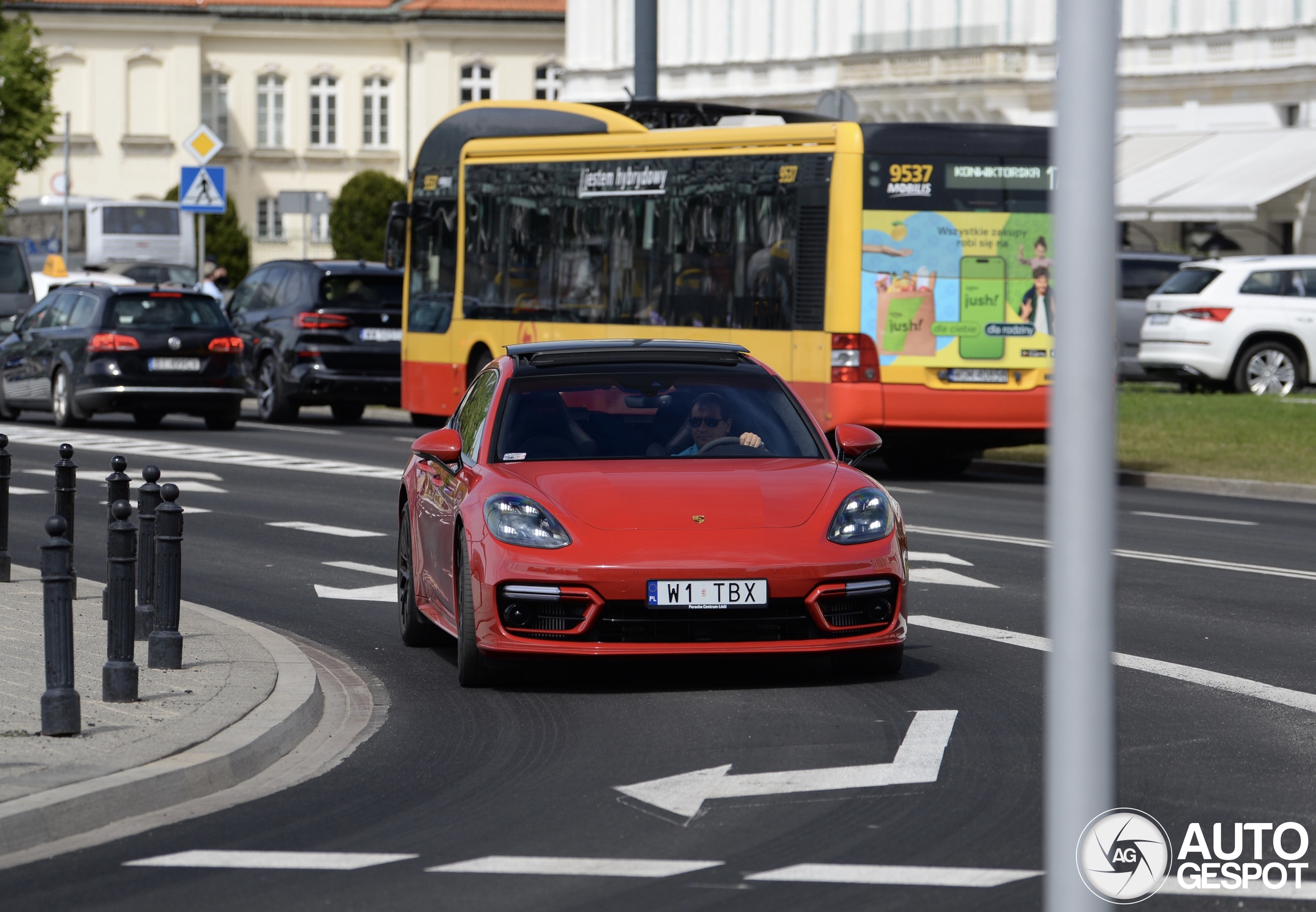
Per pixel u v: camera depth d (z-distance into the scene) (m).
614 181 29.14
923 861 7.85
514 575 11.61
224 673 11.73
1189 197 63.00
